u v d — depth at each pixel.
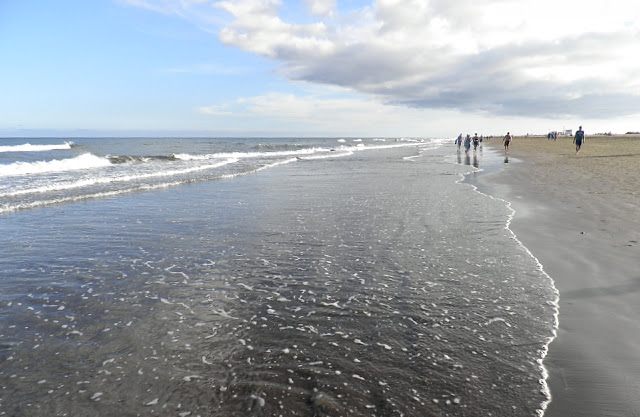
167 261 5.72
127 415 2.44
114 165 24.20
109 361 3.07
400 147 69.44
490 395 2.60
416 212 9.09
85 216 9.04
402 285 4.61
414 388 2.69
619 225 7.12
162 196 12.11
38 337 3.47
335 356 3.11
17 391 2.68
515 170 18.34
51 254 6.10
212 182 15.95
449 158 32.31
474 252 5.86
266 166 24.52
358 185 14.55
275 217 8.81
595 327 3.49
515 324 3.58
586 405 2.49
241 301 4.25
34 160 26.28
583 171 16.42
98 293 4.52
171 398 2.61
